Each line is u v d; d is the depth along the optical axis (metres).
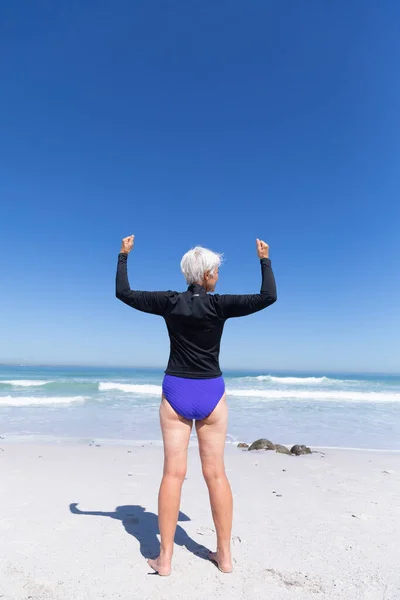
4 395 17.91
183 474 2.68
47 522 3.49
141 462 6.23
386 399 19.50
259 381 33.00
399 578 2.61
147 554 2.89
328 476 5.68
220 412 2.66
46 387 21.73
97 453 6.89
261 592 2.39
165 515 2.63
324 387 26.81
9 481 4.93
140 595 2.34
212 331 2.64
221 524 2.68
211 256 2.77
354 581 2.55
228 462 6.44
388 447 8.59
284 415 13.31
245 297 2.59
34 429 9.80
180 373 2.61
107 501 4.20
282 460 6.70
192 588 2.43
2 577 2.49
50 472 5.47
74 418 11.69
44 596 2.29
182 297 2.66
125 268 2.83
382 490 4.94
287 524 3.61
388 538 3.30
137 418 11.85
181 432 2.66
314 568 2.73
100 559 2.79
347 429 10.89
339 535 3.35
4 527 3.33
